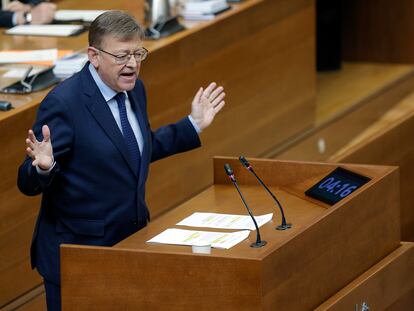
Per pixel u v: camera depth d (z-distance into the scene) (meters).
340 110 20.53
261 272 8.37
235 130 17.05
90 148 9.68
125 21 9.52
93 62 9.67
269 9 17.66
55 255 9.92
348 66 24.27
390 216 10.37
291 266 8.83
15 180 12.26
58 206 9.88
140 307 8.76
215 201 10.36
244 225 9.62
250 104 17.41
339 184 10.25
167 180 15.34
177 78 15.41
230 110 16.84
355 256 9.85
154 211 15.12
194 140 10.65
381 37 24.41
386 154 16.53
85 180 9.77
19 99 12.80
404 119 16.91
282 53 18.23
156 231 9.69
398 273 10.40
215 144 16.52
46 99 9.73
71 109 9.64
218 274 8.48
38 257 10.09
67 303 8.91
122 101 9.93
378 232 10.20
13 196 12.27
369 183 10.02
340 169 10.44
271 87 18.00
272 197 10.25
